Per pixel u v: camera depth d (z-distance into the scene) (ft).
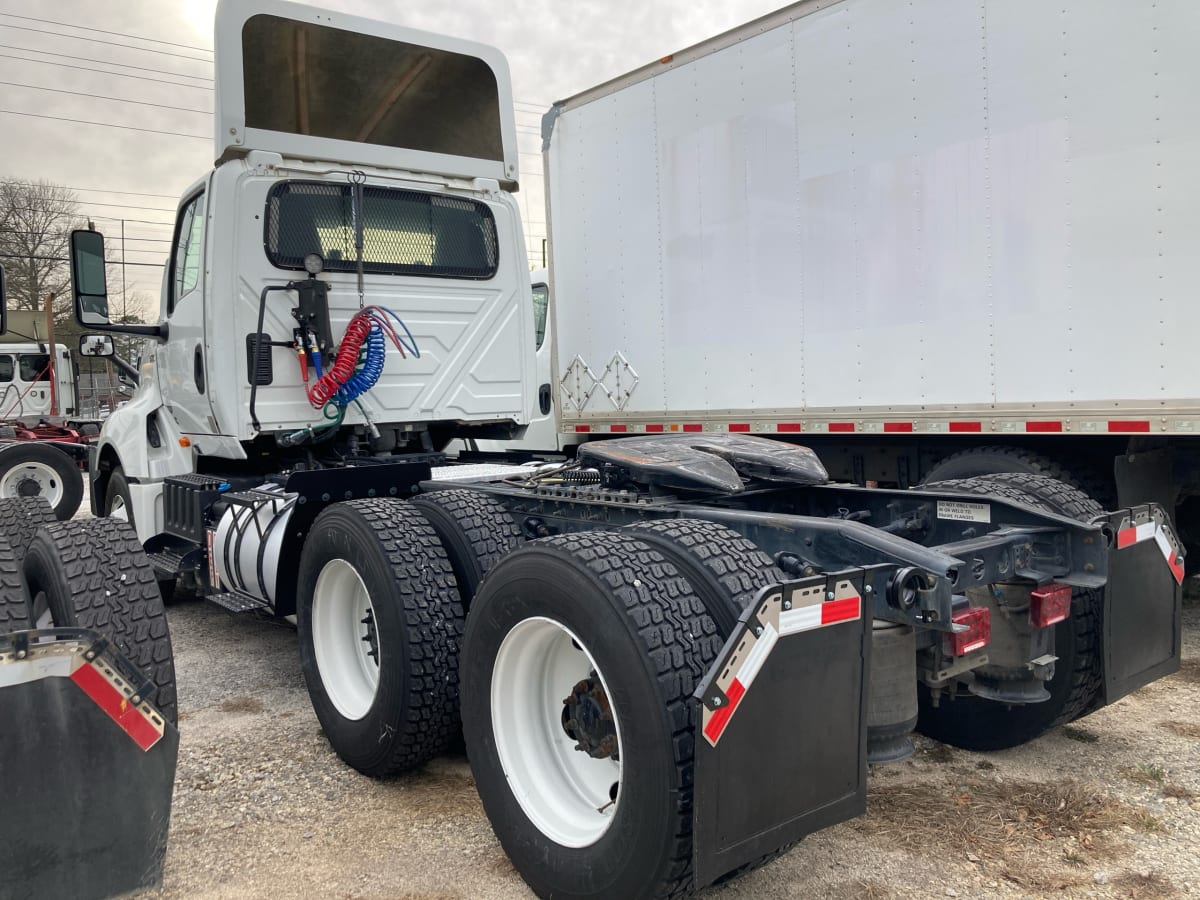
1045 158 14.53
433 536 11.16
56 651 7.40
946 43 15.58
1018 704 10.31
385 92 17.98
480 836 9.68
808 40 17.56
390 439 17.58
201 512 16.20
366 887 8.71
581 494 10.96
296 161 16.11
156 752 7.89
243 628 19.43
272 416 15.80
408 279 17.22
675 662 6.94
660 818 6.73
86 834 7.58
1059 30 14.28
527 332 19.04
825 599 6.97
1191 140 13.09
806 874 8.55
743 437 12.57
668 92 20.31
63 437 50.26
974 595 9.46
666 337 20.94
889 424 16.83
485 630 8.68
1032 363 14.89
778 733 6.70
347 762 11.44
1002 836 9.18
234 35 15.23
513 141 18.66
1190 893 8.07
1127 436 14.71
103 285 17.62
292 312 15.92
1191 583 19.10
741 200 18.99
